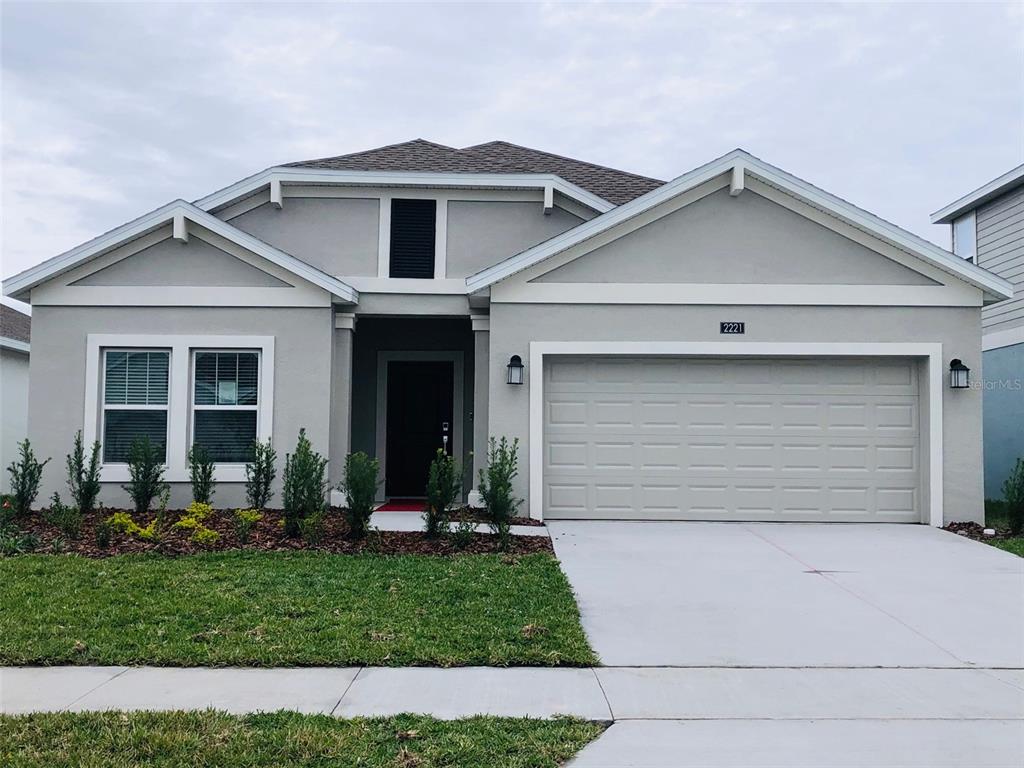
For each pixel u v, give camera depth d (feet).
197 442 39.55
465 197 44.47
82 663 18.62
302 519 33.24
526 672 18.56
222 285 39.75
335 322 41.78
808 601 24.98
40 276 38.96
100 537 30.30
